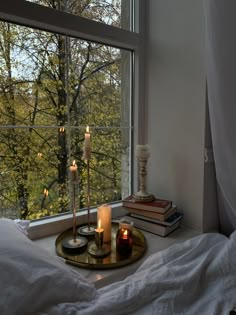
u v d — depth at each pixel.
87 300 0.67
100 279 0.83
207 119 1.12
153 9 1.30
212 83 1.01
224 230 1.24
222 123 1.01
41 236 1.10
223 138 1.03
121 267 0.90
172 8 1.21
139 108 1.39
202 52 1.10
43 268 0.64
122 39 1.26
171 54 1.23
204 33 1.09
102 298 0.68
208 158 1.15
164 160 1.33
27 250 0.66
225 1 0.93
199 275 0.80
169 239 1.11
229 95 0.98
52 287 0.62
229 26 0.94
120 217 1.35
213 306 0.71
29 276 0.60
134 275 0.82
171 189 1.31
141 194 1.26
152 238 1.13
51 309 0.60
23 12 0.97
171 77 1.25
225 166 1.05
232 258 0.85
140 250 1.00
